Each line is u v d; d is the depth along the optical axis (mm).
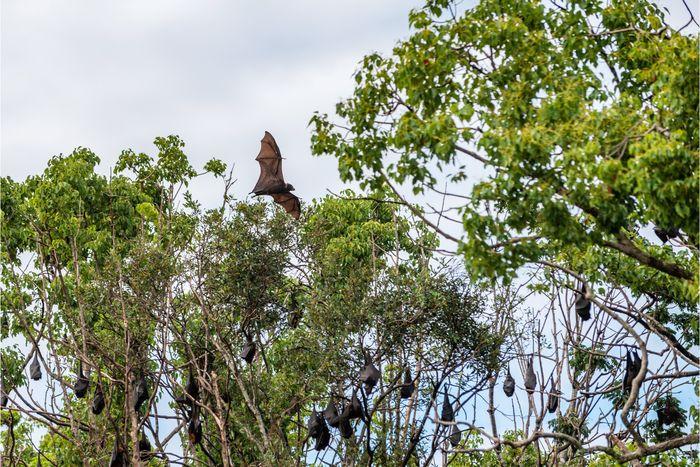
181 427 41750
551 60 25875
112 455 37750
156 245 39406
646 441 38312
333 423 35156
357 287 35906
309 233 40938
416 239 42250
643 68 27156
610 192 23281
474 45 26188
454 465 44656
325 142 26984
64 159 54188
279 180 39719
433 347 35938
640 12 28484
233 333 40719
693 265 27141
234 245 39062
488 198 23578
